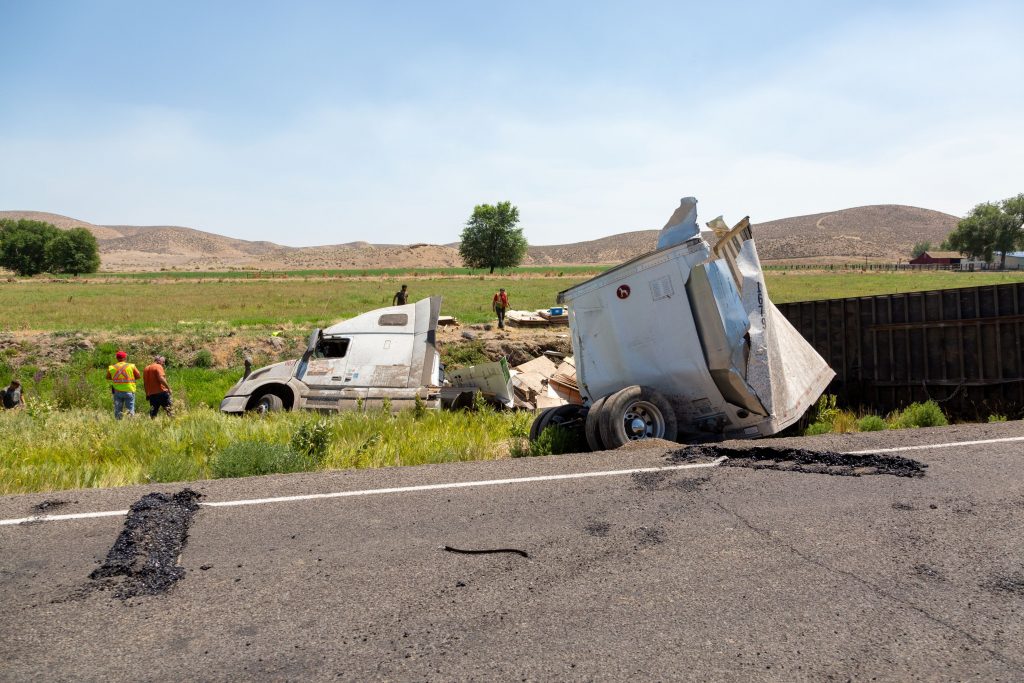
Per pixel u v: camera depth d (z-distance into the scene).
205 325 28.64
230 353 24.17
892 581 3.93
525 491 5.67
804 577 4.00
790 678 2.99
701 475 6.03
